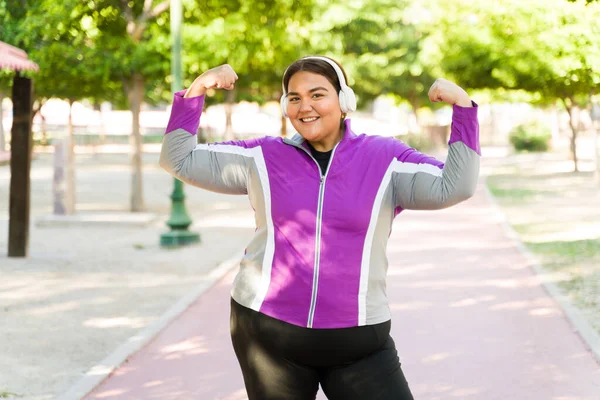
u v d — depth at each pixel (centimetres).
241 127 6700
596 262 1137
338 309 302
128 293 977
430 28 2694
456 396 573
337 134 318
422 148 4741
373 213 303
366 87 4100
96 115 6988
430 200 300
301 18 1881
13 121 1248
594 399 562
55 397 579
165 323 802
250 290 311
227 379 617
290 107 310
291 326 304
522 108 6353
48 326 804
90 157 4672
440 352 689
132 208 1912
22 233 1257
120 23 1789
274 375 309
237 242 1443
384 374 305
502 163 3856
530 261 1150
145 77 1878
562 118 6875
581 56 1469
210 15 1825
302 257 303
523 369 636
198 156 317
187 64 1770
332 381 310
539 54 1692
